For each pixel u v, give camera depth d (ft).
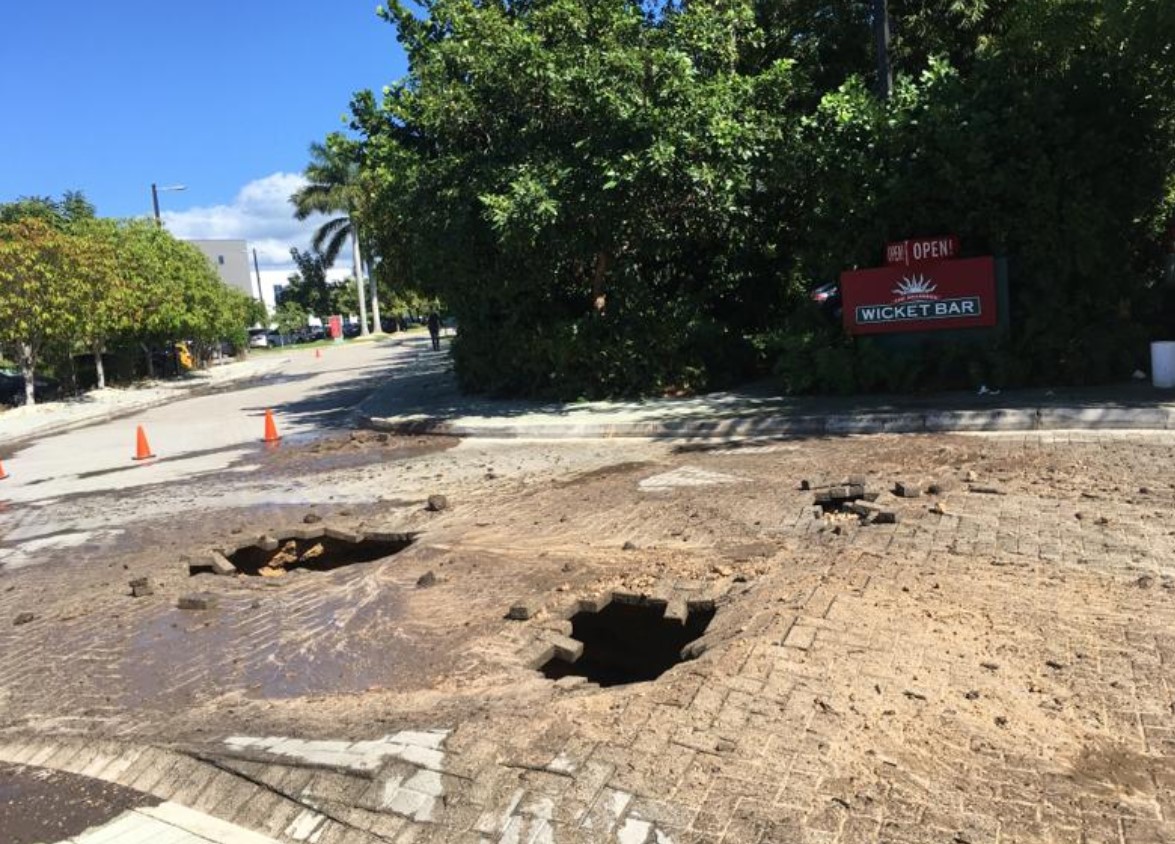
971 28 55.36
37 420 73.20
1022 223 38.04
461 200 46.01
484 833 10.24
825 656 13.55
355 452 42.96
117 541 28.71
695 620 17.30
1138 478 23.63
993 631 14.33
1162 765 10.61
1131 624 14.35
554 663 16.63
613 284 48.29
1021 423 32.55
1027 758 10.82
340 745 12.48
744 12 46.68
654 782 10.70
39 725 14.89
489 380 55.72
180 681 16.29
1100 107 37.76
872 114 39.99
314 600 20.03
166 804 11.94
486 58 44.39
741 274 52.24
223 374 126.41
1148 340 38.91
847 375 41.60
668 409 42.98
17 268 77.30
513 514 26.25
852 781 10.48
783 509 23.40
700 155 43.32
